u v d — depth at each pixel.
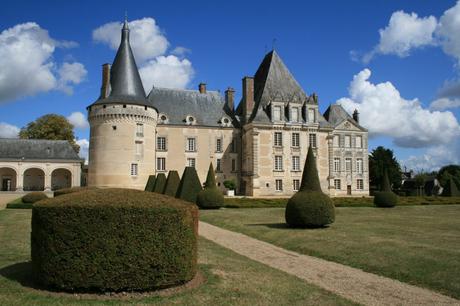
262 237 16.84
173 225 7.81
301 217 18.11
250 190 47.97
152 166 44.84
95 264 7.34
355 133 55.84
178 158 48.41
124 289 7.52
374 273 10.66
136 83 45.03
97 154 42.59
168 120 48.72
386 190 31.56
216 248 13.56
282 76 53.12
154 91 50.81
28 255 10.91
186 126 49.12
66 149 56.31
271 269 10.38
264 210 28.03
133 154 42.81
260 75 55.06
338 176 54.12
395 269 10.60
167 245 7.71
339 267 11.41
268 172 48.09
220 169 50.19
